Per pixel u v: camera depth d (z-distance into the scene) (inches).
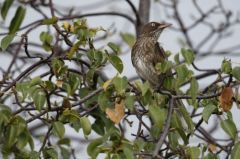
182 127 461.4
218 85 466.9
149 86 454.0
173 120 460.1
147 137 523.2
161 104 473.4
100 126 510.9
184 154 457.4
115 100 452.4
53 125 456.1
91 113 505.4
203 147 468.1
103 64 483.2
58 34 528.7
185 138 460.8
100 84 514.3
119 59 473.4
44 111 465.4
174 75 473.4
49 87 458.6
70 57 486.3
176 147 461.1
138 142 435.8
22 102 482.9
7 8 478.3
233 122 447.5
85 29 484.1
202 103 466.3
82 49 496.1
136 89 458.3
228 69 450.3
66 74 478.3
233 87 457.7
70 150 574.6
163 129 457.7
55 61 470.9
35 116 465.4
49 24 488.1
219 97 454.3
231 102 450.6
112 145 427.2
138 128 467.2
